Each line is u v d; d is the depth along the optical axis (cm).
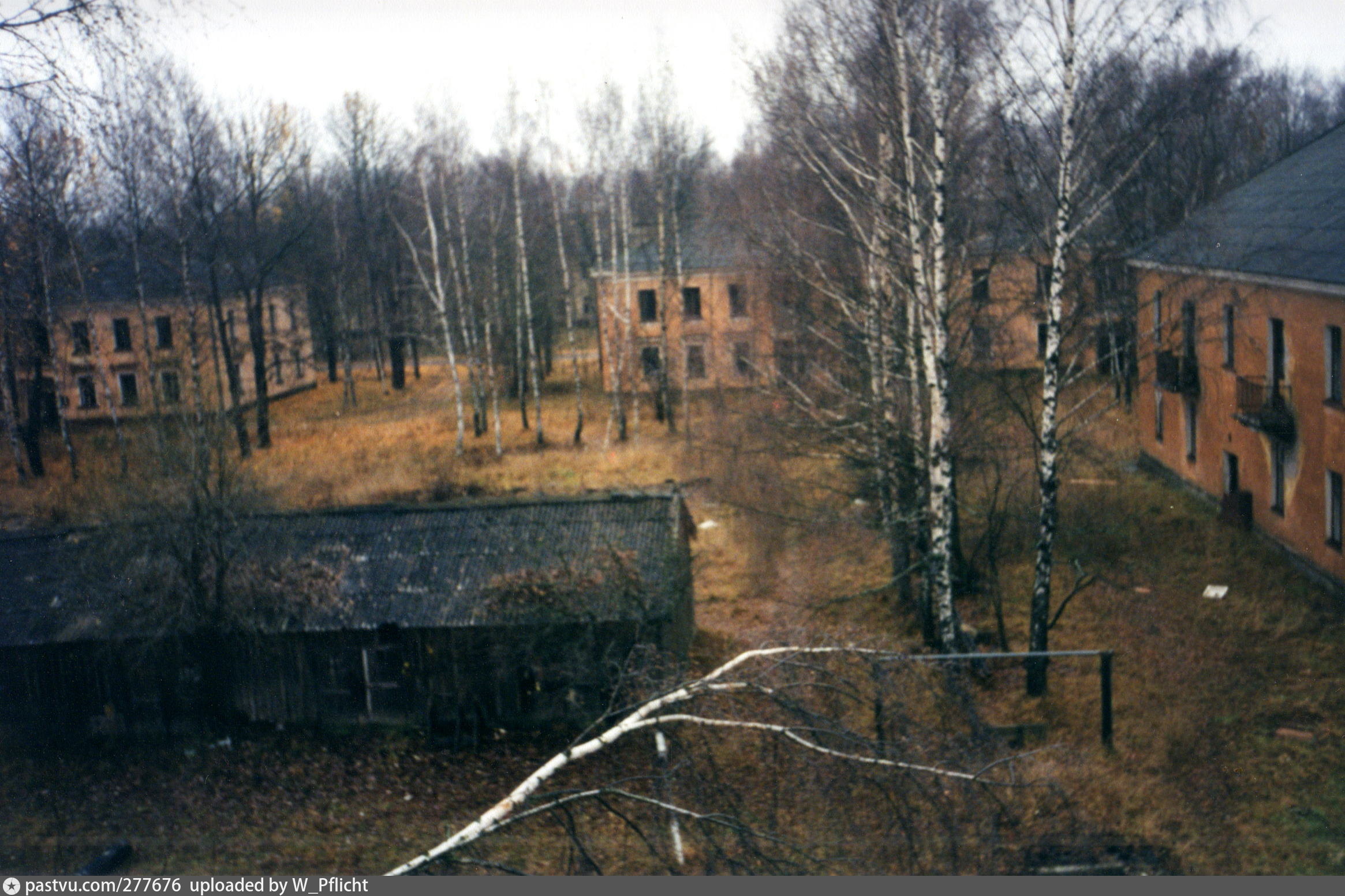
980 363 1784
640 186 4409
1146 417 2814
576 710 1634
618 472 3222
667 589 1664
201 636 1691
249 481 1905
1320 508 1827
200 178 3678
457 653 1661
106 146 1539
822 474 2353
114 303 4531
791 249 1862
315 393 5550
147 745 1683
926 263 1622
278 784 1521
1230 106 2519
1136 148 1441
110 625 1700
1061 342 1475
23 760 1664
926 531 1812
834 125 1628
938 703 1093
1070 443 1920
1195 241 1914
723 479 2380
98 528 1817
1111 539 2161
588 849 1111
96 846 1345
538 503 1888
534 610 1645
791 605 1936
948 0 1423
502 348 4675
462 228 3956
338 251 5100
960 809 912
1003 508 2052
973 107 1495
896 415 1850
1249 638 1656
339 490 3152
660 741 856
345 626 1673
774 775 885
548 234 5206
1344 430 1723
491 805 1410
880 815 878
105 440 4084
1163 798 1184
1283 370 1998
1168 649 1645
